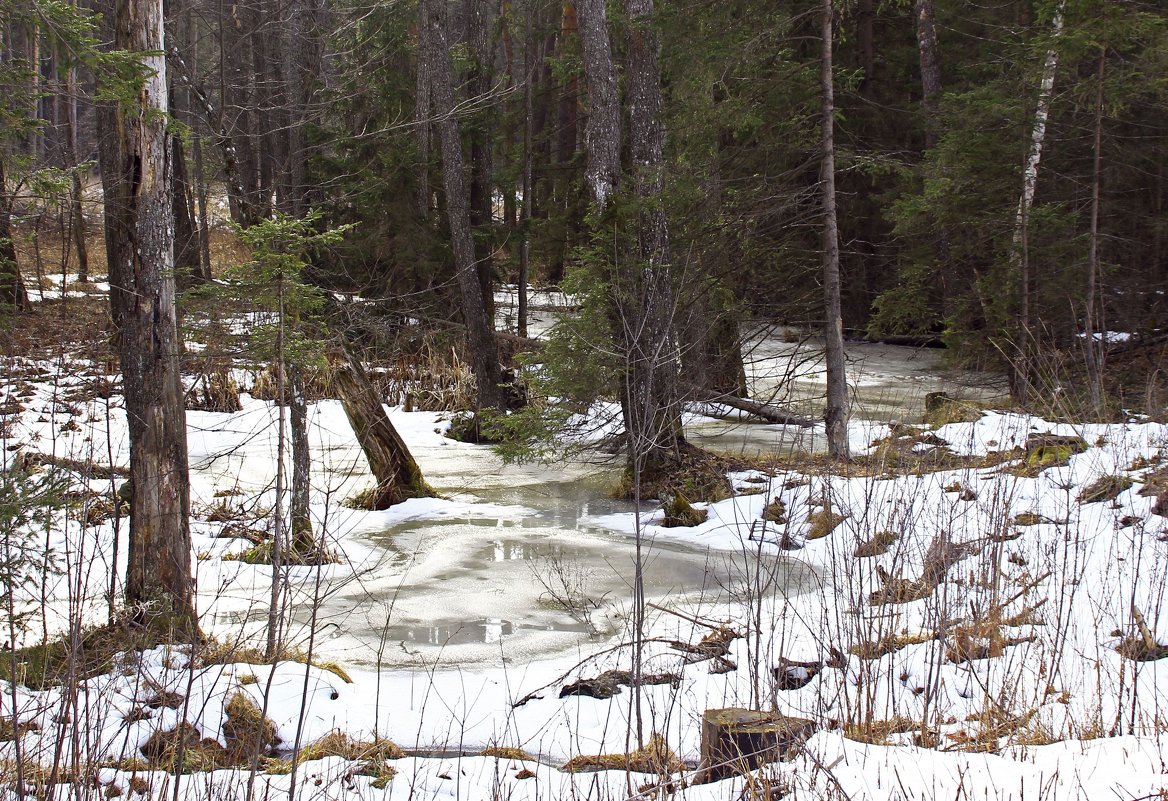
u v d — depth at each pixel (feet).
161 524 22.16
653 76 42.73
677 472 40.60
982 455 38.17
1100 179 57.93
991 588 22.85
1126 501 30.14
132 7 22.24
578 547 34.53
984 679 19.45
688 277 40.32
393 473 41.24
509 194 78.89
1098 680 16.70
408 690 21.39
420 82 63.21
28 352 33.60
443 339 65.57
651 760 16.12
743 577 29.84
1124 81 49.03
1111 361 55.98
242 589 28.50
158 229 22.71
